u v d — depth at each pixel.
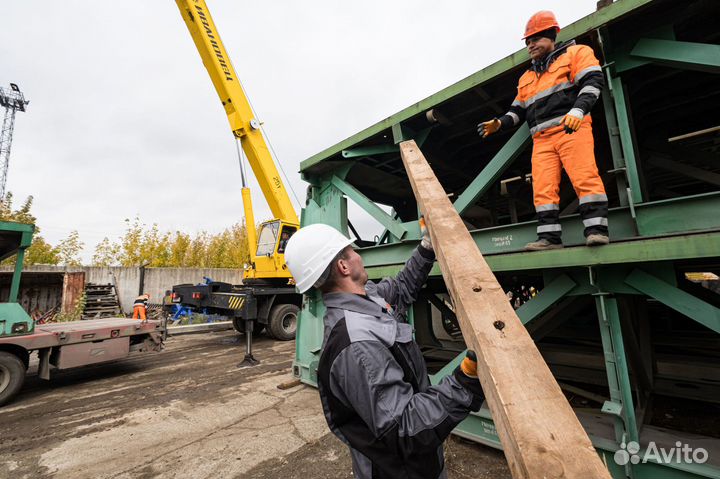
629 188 1.88
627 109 2.34
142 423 3.38
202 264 19.14
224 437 2.99
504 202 5.35
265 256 7.95
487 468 2.27
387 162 3.98
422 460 0.91
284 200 8.00
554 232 2.05
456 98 2.87
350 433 0.97
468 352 0.82
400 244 3.07
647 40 1.92
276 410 3.52
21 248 4.49
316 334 4.05
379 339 0.95
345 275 1.14
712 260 2.73
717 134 3.72
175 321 11.13
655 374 3.06
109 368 5.90
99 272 12.83
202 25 7.33
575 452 0.55
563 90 2.02
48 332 4.55
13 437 3.19
